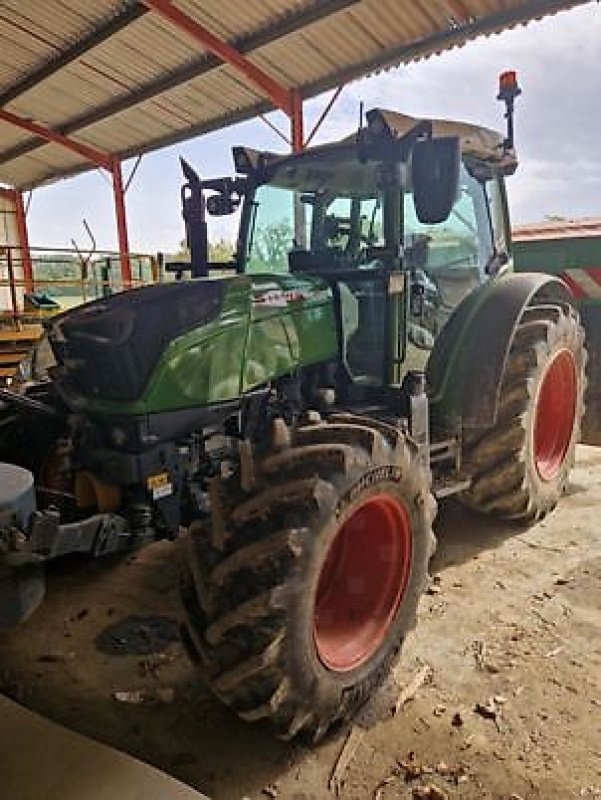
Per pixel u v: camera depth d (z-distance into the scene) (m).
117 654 2.42
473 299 3.21
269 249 3.49
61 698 2.18
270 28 8.27
